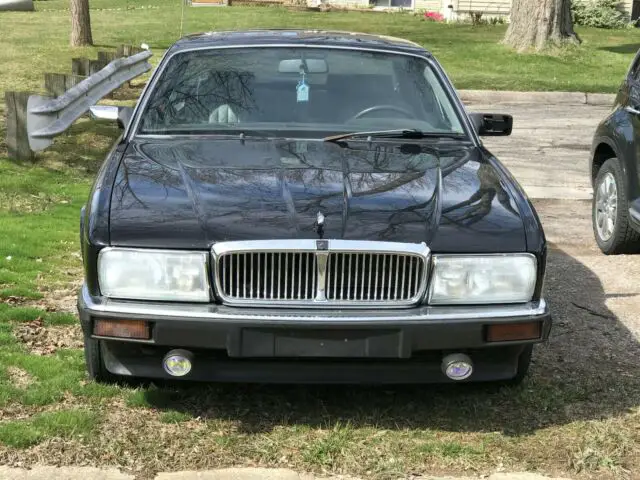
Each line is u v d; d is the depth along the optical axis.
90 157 10.60
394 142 4.81
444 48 22.84
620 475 3.68
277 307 3.66
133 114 4.99
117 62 12.62
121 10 35.47
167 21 30.36
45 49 21.58
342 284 3.68
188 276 3.67
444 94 5.22
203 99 5.01
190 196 3.95
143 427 3.92
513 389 4.41
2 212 7.82
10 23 28.81
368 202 3.93
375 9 36.06
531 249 3.81
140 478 3.51
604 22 31.44
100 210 3.85
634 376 4.67
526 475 3.64
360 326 3.61
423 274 3.70
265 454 3.73
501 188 4.23
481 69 19.92
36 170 9.59
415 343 3.67
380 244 3.65
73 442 3.75
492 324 3.71
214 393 4.28
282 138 4.77
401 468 3.65
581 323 5.47
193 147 4.60
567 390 4.44
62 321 5.21
